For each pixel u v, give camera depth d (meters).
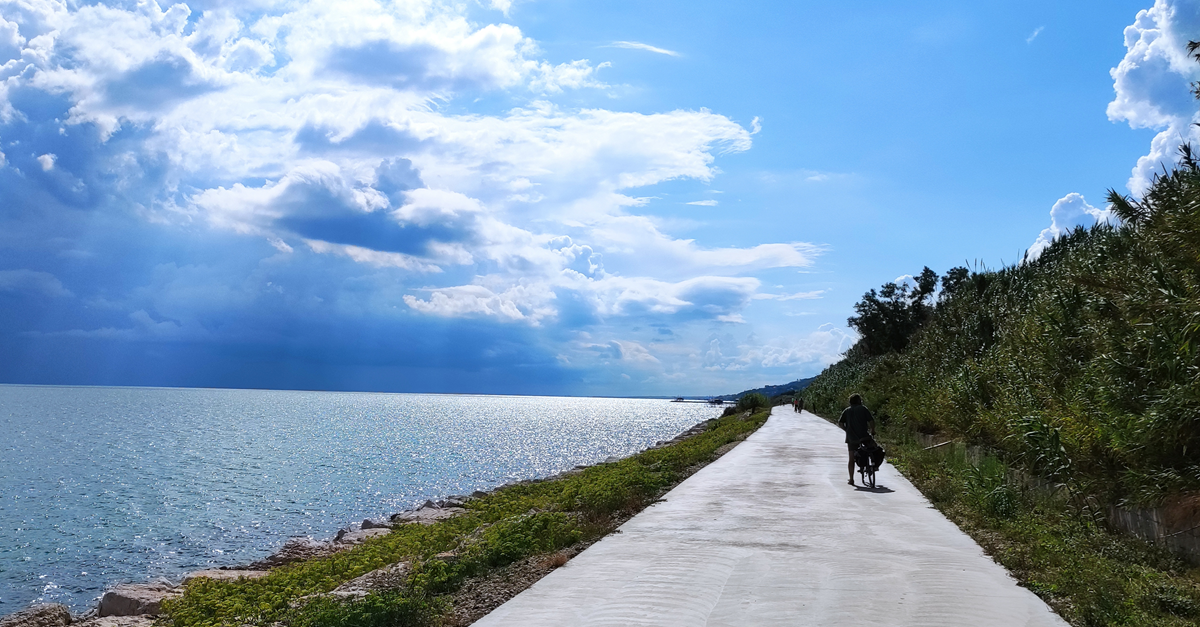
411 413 153.12
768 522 11.05
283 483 35.09
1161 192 10.24
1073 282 12.87
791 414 61.31
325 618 6.85
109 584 17.08
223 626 8.49
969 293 27.33
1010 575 7.77
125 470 40.28
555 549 9.66
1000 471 12.56
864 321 70.75
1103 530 9.78
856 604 6.66
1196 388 8.17
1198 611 6.29
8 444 57.44
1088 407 10.42
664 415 173.25
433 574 8.46
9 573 17.97
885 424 31.16
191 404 175.25
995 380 16.45
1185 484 8.28
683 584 7.43
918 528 10.52
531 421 126.56
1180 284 9.47
